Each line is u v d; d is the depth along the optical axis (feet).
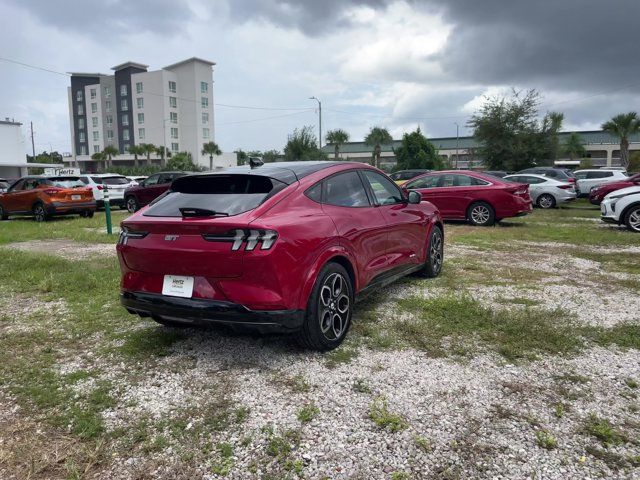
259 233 10.67
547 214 51.49
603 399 10.18
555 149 119.75
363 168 16.01
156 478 7.89
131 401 10.27
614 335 13.52
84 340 13.93
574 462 8.11
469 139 289.74
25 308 17.07
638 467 7.99
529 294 18.06
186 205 12.20
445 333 13.85
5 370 11.95
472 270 22.33
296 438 8.85
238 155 298.35
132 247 11.87
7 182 88.89
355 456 8.33
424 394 10.40
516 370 11.55
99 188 62.75
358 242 13.89
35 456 8.47
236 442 8.79
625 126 143.02
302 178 13.07
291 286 11.15
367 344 13.19
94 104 307.78
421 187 43.11
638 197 36.42
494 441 8.71
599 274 21.50
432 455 8.32
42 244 32.45
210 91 294.25
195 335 13.96
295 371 11.55
